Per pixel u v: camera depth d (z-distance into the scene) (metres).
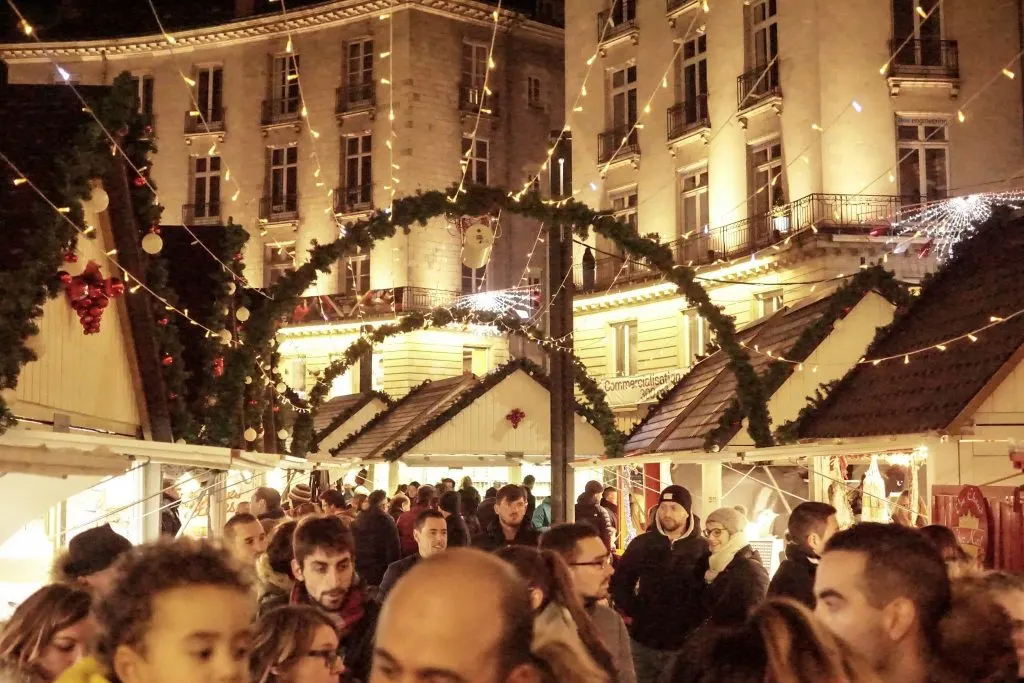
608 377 33.09
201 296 12.26
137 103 8.98
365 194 39.97
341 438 24.11
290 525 5.12
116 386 9.55
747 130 28.53
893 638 2.76
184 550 2.38
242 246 13.06
